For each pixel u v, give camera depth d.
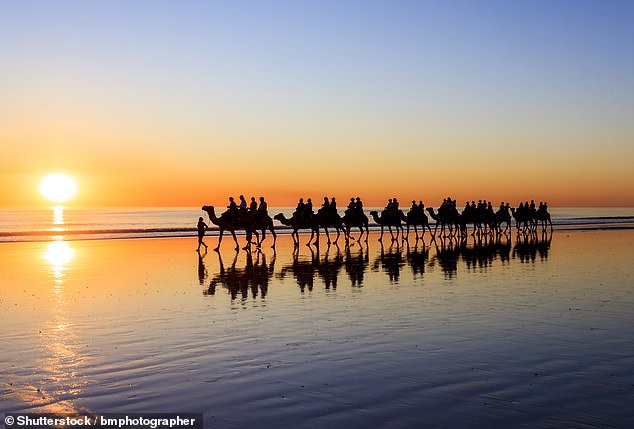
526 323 12.77
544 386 8.49
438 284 18.92
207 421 7.36
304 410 7.68
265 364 9.73
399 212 39.09
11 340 11.43
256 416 7.50
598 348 10.59
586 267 23.66
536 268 23.34
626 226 65.31
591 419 7.27
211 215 31.66
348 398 8.09
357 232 52.19
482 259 27.20
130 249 34.16
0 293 17.33
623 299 15.84
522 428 7.03
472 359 9.92
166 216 145.38
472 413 7.50
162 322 13.12
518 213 47.47
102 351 10.58
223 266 24.56
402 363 9.72
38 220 114.06
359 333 11.92
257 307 14.96
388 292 17.30
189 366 9.65
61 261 26.92
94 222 101.06
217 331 12.17
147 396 8.26
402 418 7.37
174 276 21.25
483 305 15.01
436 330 12.15
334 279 20.25
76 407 7.88
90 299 16.25
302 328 12.43
